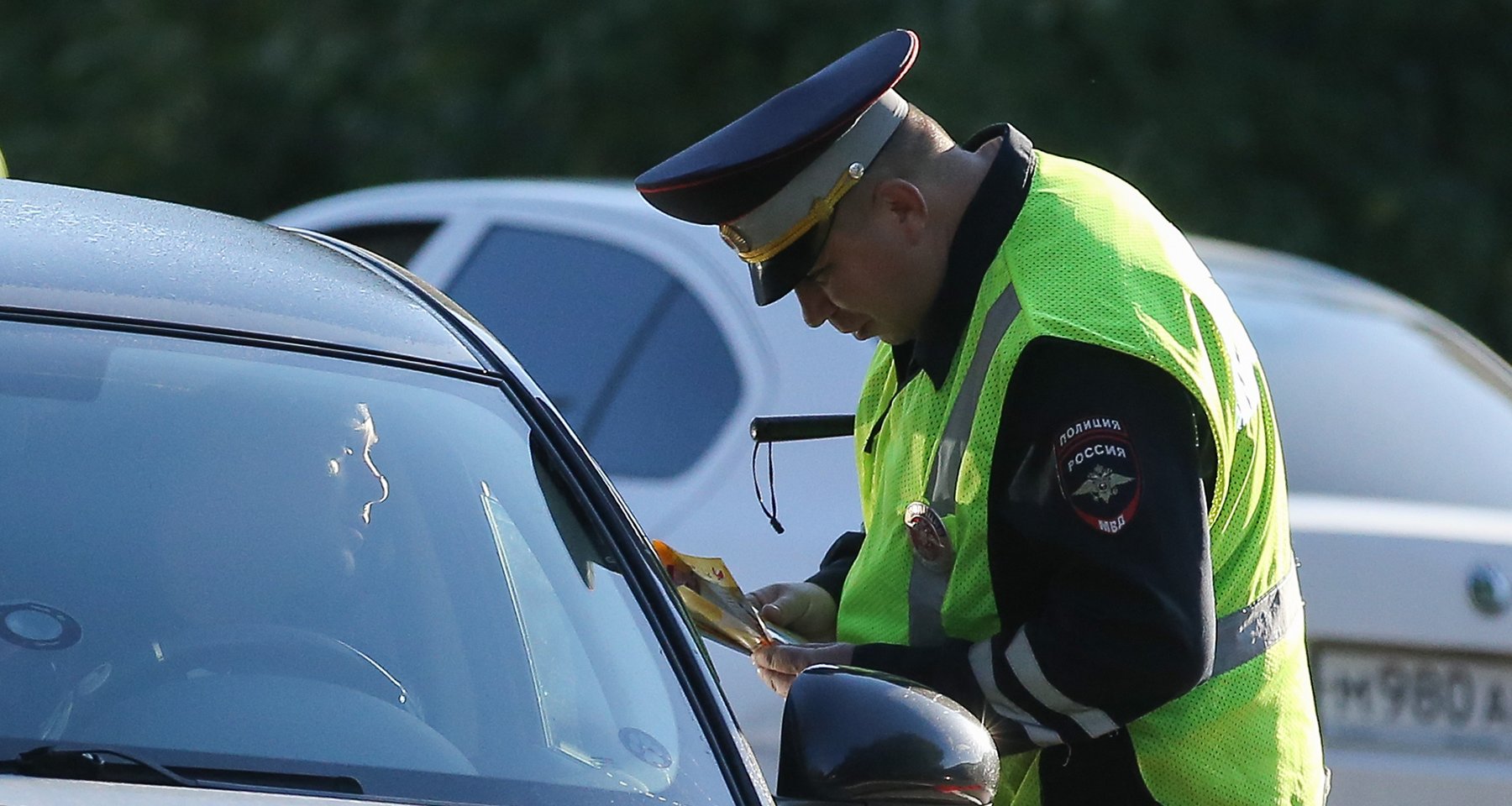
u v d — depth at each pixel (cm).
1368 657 1449
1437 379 1728
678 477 1555
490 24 4131
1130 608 926
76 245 949
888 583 1052
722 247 1664
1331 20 4138
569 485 937
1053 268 983
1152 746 1005
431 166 4031
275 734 801
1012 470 973
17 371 873
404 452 916
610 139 4000
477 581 893
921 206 1004
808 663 1031
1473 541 1476
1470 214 4028
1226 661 1008
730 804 823
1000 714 981
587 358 1675
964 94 3650
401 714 832
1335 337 1723
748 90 3953
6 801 717
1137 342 948
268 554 865
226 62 4409
